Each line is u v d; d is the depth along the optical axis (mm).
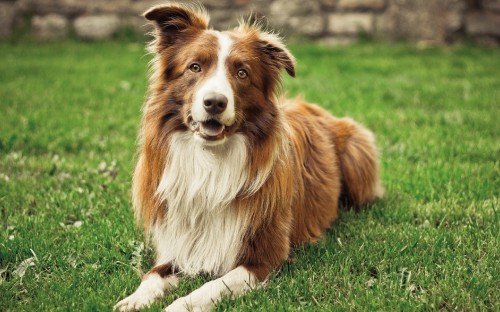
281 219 3988
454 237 4367
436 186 5480
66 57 12297
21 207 5051
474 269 3902
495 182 5562
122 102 8805
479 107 8438
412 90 9531
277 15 14156
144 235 4383
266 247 3887
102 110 8289
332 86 9773
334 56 12578
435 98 8992
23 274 3895
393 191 5496
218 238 3869
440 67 11406
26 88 9445
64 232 4551
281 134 3986
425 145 6707
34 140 6750
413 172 5926
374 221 4844
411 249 4227
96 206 5008
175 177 3840
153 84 3977
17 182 5535
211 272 3922
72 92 9359
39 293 3635
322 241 4430
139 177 4031
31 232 4445
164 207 3916
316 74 10820
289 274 3912
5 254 4133
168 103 3844
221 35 3904
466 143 6707
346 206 5172
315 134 4859
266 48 4023
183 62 3830
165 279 3834
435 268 3953
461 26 14109
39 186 5484
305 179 4516
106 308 3447
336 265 3965
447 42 14102
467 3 14328
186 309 3428
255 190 3824
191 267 3918
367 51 13062
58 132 7121
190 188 3826
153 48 4027
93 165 6078
